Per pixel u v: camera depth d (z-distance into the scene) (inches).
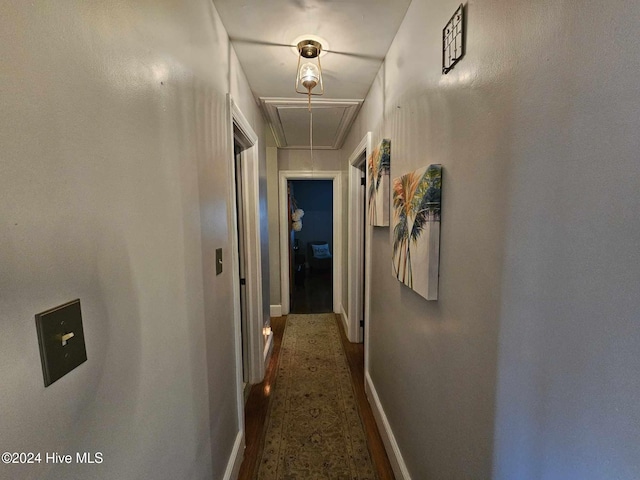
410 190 44.6
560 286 20.3
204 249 42.8
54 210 17.9
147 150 28.0
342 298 149.6
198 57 41.1
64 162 18.6
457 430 34.7
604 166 17.1
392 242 58.4
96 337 21.2
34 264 16.6
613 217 16.7
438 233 38.2
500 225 26.4
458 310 33.9
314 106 88.6
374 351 77.4
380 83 67.1
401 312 54.4
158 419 29.6
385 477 58.1
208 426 43.9
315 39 57.1
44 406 17.2
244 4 47.6
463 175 32.4
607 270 17.1
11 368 15.4
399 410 56.4
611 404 17.2
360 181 112.2
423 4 43.3
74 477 19.4
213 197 46.8
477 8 29.8
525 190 23.4
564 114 19.7
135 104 26.1
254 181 85.2
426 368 43.3
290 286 159.6
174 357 33.1
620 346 16.6
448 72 35.8
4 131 15.1
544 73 21.3
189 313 37.3
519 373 24.4
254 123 83.2
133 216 25.7
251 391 86.7
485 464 29.4
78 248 19.7
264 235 102.7
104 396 22.1
